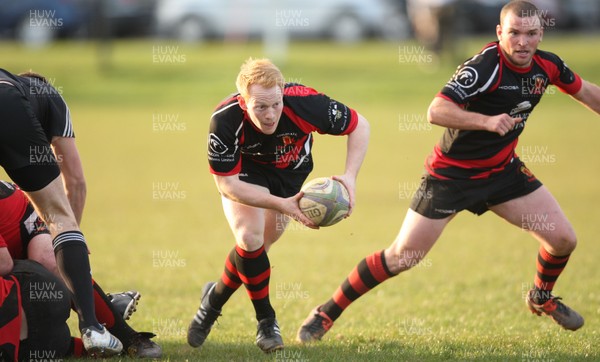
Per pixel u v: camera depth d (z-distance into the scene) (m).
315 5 117.88
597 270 32.56
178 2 118.94
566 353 20.97
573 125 75.94
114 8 122.81
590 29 124.38
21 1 120.06
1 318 18.88
